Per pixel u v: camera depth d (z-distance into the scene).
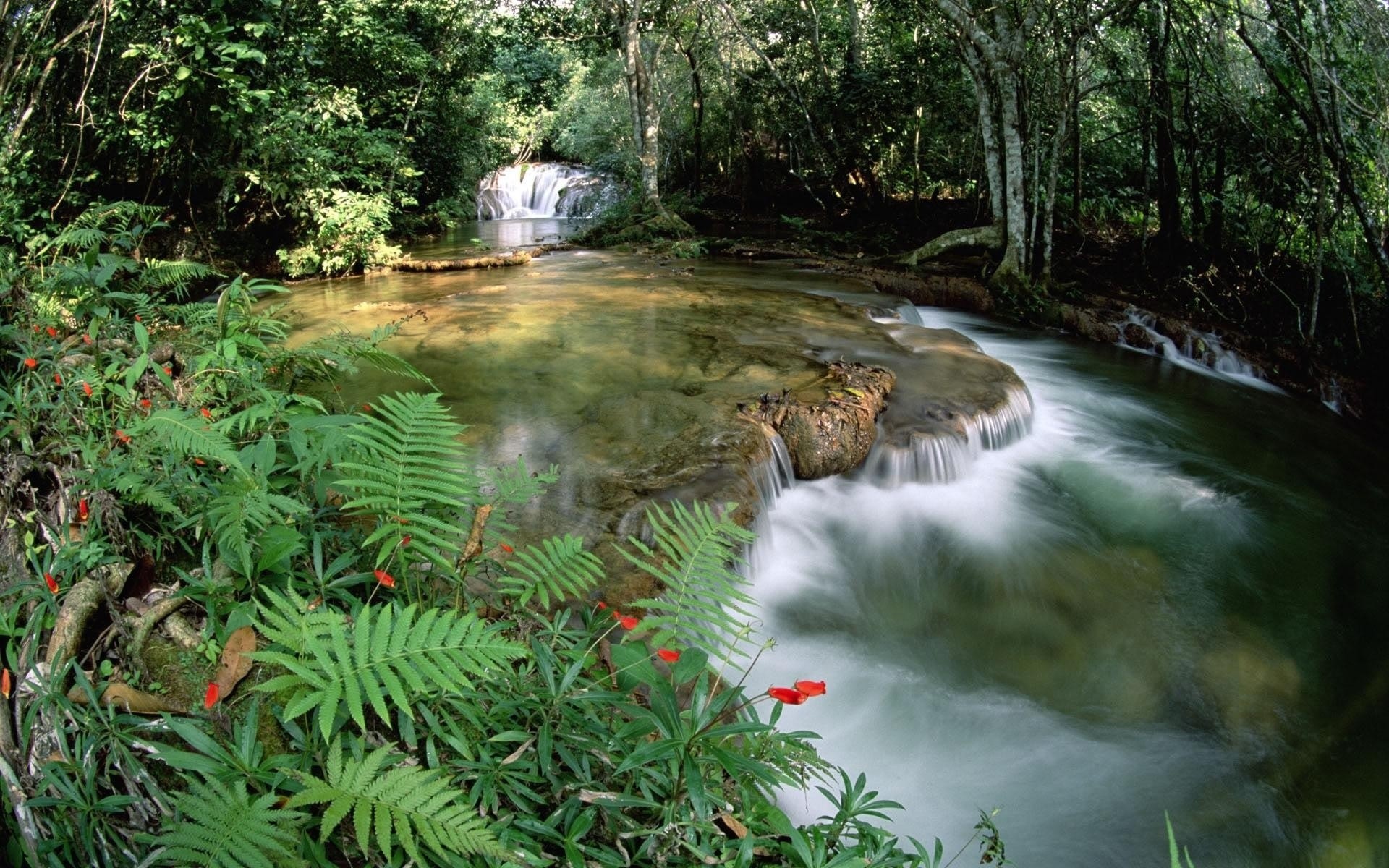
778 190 21.55
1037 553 5.18
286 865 1.51
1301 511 6.04
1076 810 3.46
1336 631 4.82
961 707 3.95
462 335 7.58
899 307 9.44
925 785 3.47
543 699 2.13
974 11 11.45
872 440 5.72
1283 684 4.34
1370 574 5.44
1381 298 9.29
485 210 25.33
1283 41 9.04
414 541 2.29
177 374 3.85
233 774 1.68
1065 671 4.28
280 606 1.83
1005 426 6.44
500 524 2.86
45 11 7.39
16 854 1.67
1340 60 9.08
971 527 5.38
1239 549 5.48
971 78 14.95
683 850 1.87
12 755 1.79
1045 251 10.87
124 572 2.40
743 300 9.45
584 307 8.98
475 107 21.86
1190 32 10.29
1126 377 8.66
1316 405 8.49
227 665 2.06
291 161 10.73
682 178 24.59
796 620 4.35
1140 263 12.19
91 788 1.75
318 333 7.65
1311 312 9.09
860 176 17.91
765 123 20.97
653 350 7.06
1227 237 11.62
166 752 1.67
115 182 9.83
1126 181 14.38
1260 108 10.03
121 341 3.82
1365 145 8.92
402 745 1.97
